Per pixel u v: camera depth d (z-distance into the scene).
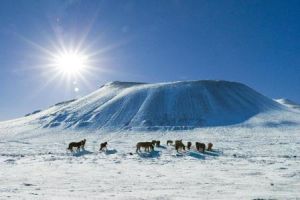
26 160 29.73
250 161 29.66
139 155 35.12
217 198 12.69
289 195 13.38
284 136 74.38
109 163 27.78
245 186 16.27
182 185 16.64
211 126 104.00
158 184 16.95
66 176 19.91
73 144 40.97
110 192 14.27
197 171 22.58
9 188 15.22
